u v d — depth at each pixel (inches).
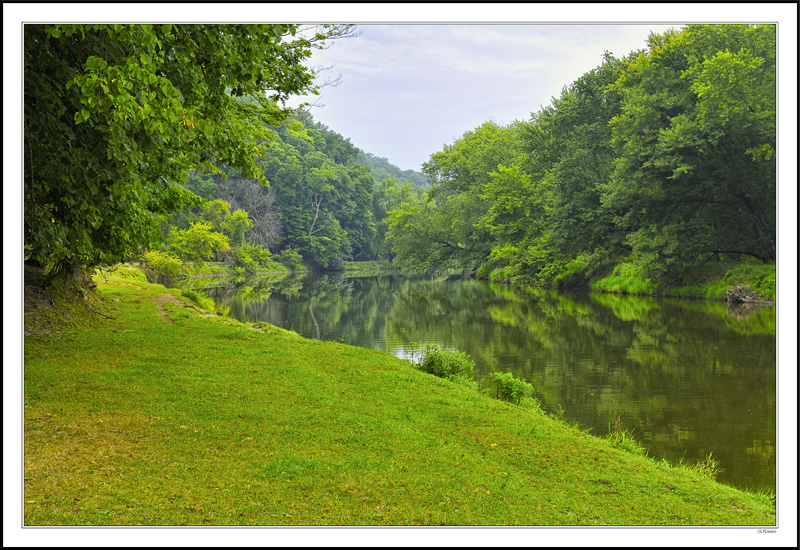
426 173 2728.8
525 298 1502.2
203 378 359.9
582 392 526.0
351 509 201.2
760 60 1094.4
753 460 355.9
